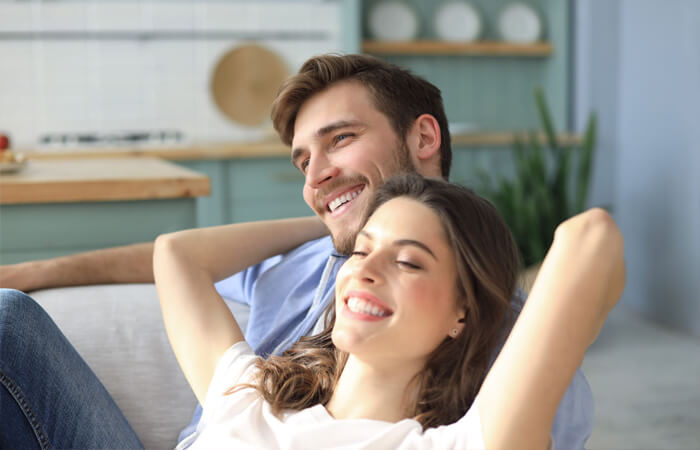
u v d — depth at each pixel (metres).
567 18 4.27
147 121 4.22
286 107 1.31
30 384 1.12
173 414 1.36
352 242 1.25
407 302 0.87
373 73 1.29
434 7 4.38
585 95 4.12
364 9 4.25
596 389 2.85
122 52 4.16
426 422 0.89
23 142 4.08
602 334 3.53
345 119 1.26
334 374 1.02
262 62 4.32
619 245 0.86
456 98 4.48
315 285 1.32
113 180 1.99
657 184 3.73
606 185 4.07
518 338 0.84
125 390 1.36
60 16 4.05
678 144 3.55
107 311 1.44
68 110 4.12
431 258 0.89
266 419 0.96
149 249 1.62
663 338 3.47
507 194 3.46
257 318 1.35
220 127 4.31
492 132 4.26
